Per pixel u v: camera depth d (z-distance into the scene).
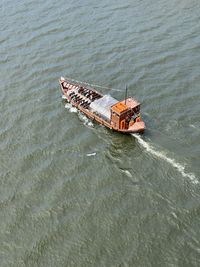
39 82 91.00
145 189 63.97
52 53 100.19
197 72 88.88
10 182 67.12
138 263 53.81
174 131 74.25
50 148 73.44
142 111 79.81
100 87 88.44
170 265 53.22
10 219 61.03
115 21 110.00
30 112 82.25
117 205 61.91
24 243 57.56
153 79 88.44
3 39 106.44
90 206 62.12
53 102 84.81
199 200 61.00
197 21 106.50
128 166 68.56
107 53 98.50
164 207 60.78
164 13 111.38
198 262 53.25
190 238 56.16
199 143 70.81
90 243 56.88
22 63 97.38
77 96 84.75
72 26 109.62
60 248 56.59
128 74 91.06
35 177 67.75
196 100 81.06
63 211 61.69
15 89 89.06
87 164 69.81
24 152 72.75
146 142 72.69
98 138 75.50
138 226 58.47
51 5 120.25
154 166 67.75
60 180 67.00
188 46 97.50
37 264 54.91
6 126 78.81
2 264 55.12
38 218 60.88
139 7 115.44
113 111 73.75
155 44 99.50
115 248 55.94
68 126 78.56
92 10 116.00
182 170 66.12
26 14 116.50
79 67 95.00
